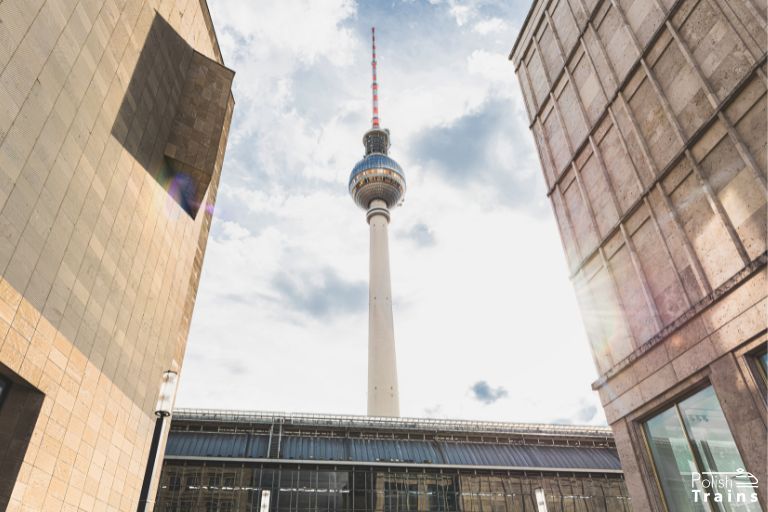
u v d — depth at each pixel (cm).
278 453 5772
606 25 1964
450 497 5691
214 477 5397
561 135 2258
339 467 5684
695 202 1427
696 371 1314
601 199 1902
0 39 1284
